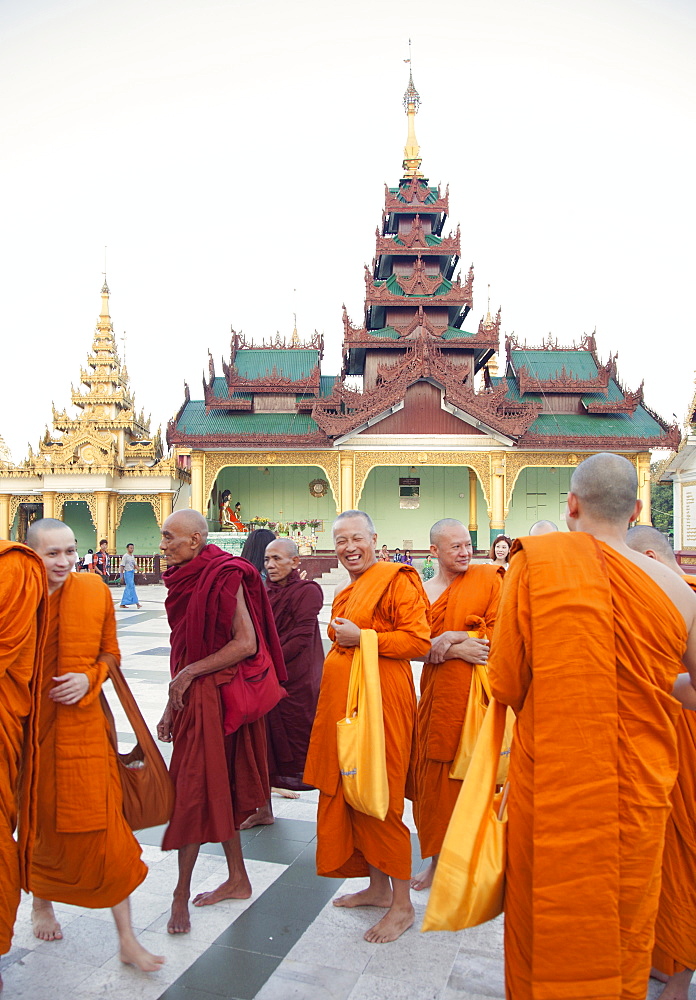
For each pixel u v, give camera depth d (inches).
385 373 1259.2
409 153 1636.3
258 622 180.2
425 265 1536.7
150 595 1112.2
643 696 102.7
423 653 163.6
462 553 191.9
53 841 146.6
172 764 168.1
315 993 136.2
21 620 130.1
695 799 135.5
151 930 159.9
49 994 136.3
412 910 161.6
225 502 1337.4
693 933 133.0
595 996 99.7
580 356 1450.5
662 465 1382.9
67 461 1353.3
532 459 1259.8
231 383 1328.7
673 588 111.0
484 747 118.1
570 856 100.6
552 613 103.9
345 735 157.9
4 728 130.1
